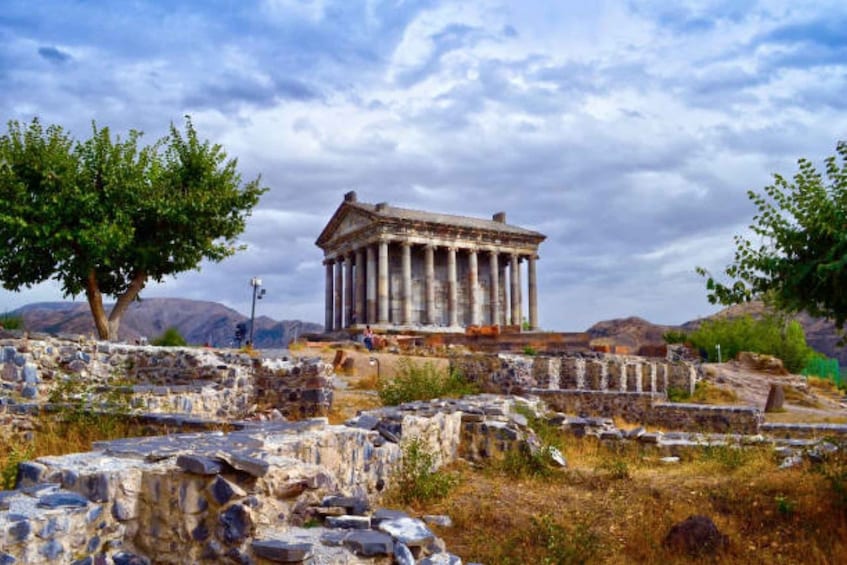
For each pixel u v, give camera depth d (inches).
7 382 606.5
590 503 440.1
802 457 515.8
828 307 427.8
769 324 473.7
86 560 231.8
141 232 1181.7
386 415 460.8
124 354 728.3
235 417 719.1
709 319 2851.9
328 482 288.0
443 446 520.7
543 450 537.6
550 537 352.2
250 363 800.3
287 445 319.9
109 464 262.5
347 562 230.4
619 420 911.7
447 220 3255.4
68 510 228.4
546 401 1024.9
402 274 3267.7
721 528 383.2
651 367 1457.9
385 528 258.8
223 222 1230.3
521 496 446.9
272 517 256.4
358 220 3233.3
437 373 922.1
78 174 1076.5
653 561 344.5
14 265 1063.0
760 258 445.4
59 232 1027.3
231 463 255.9
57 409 504.7
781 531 381.7
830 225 413.7
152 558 251.8
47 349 666.8
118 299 1206.3
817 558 341.1
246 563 238.5
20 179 1034.1
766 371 2087.8
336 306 3430.1
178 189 1187.3
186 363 742.5
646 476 511.8
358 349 1849.2
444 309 3329.2
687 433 684.1
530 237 3440.0
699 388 1642.5
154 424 480.4
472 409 568.7
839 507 393.7
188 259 1203.9
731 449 573.6
